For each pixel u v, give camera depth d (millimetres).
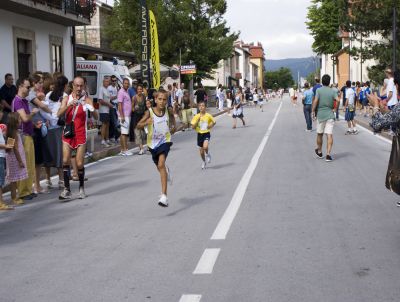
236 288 4941
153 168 13102
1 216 8422
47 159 10109
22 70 19891
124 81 15922
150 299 4738
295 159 13781
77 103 9469
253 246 6258
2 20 18219
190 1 38781
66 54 23016
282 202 8648
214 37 41812
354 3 31891
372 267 5453
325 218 7551
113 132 17938
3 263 5965
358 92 30875
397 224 7184
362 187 9844
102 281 5246
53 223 7824
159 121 8344
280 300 4633
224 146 17312
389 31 31688
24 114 9383
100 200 9398
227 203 8680
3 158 8797
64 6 20297
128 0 36156
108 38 38938
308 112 22422
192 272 5414
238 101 25016
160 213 8180
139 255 6055
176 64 39156
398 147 6293
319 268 5441
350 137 19594
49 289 5082
